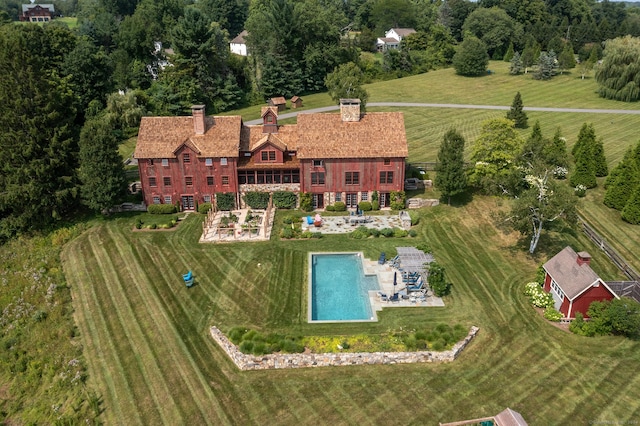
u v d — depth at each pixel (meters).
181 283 44.62
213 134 57.16
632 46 97.44
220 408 31.47
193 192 57.72
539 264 45.84
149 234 53.19
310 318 39.12
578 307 37.22
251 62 116.44
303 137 56.22
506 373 33.19
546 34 146.38
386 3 157.38
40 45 89.50
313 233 51.69
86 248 51.59
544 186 45.06
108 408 32.53
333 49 115.88
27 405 34.56
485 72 126.31
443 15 164.00
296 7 114.75
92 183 54.84
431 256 43.31
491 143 56.31
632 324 34.56
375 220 54.84
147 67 108.56
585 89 108.06
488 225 52.59
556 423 29.09
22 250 52.47
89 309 42.47
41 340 39.44
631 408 29.81
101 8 138.25
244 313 40.16
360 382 32.94
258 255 48.38
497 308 39.88
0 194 53.62
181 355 36.12
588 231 49.53
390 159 55.41
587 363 33.62
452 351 34.72
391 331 37.34
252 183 58.28
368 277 44.88
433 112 96.25
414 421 29.70
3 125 54.62
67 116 63.81
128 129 85.69
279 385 33.00
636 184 51.44
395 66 129.12
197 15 99.50
